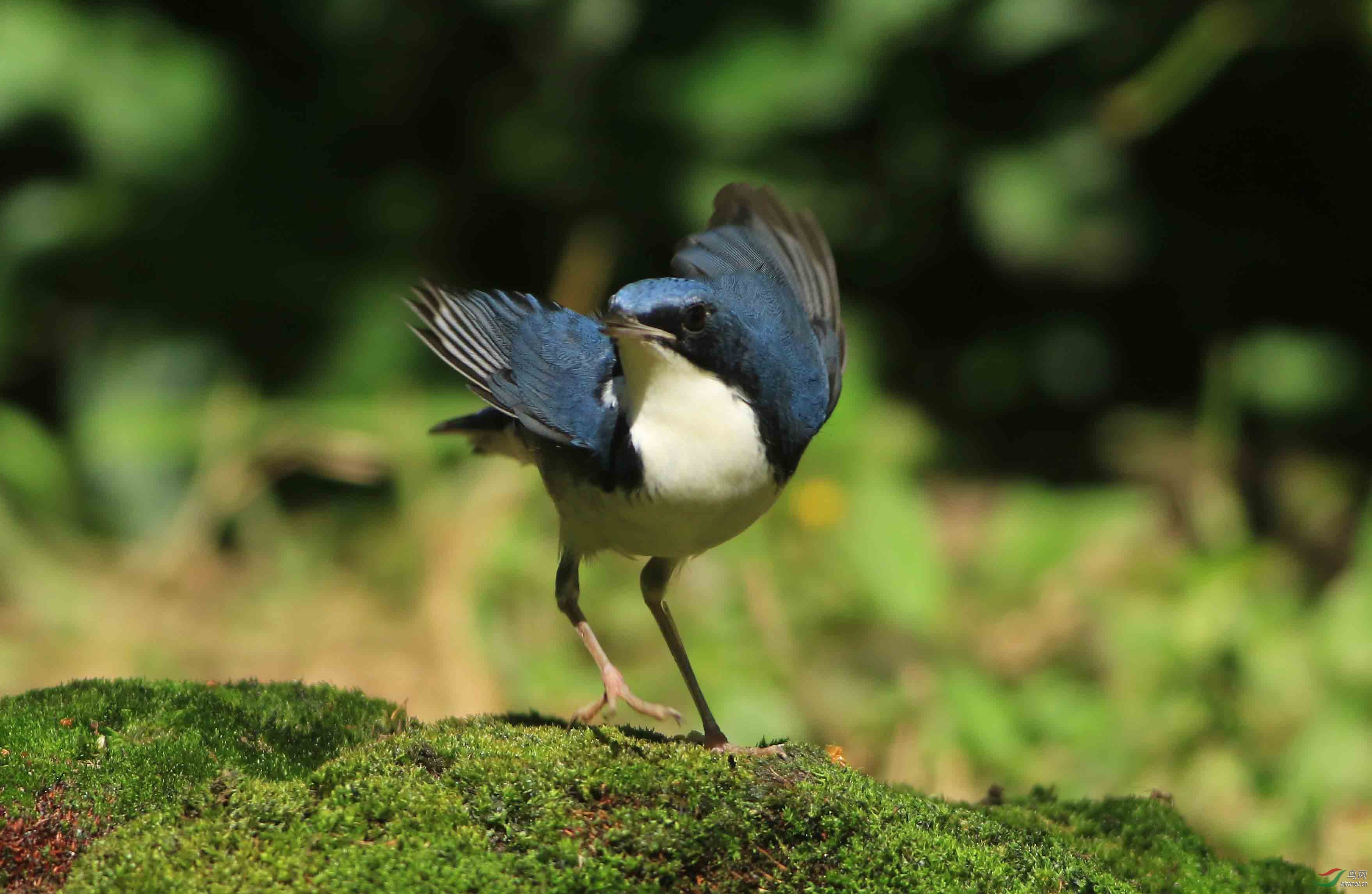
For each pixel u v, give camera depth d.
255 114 14.10
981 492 14.36
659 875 5.20
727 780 5.52
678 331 6.57
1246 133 15.32
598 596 12.07
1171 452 14.68
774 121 14.01
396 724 6.61
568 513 7.16
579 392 6.98
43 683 11.50
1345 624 11.45
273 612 12.41
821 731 11.04
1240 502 14.28
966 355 15.31
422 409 13.48
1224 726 10.87
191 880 4.99
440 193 14.44
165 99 13.76
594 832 5.28
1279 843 10.02
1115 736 10.88
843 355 7.95
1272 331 14.90
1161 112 14.09
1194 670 11.37
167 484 13.41
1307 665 11.31
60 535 13.23
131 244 14.01
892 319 15.31
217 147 13.94
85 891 4.98
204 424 13.55
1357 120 15.02
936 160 14.38
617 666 11.66
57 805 5.68
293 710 6.61
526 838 5.23
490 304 7.35
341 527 13.41
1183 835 6.80
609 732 6.07
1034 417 15.25
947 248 14.95
